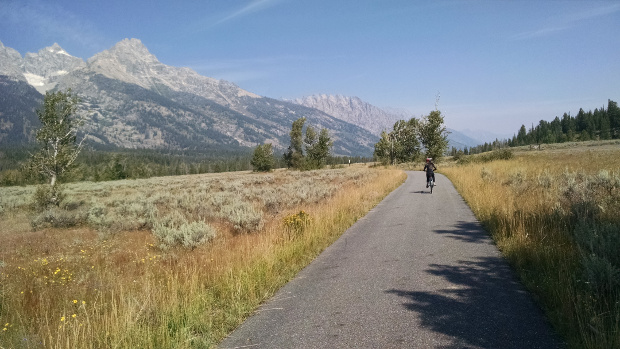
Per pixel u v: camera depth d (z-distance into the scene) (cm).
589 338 312
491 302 427
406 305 435
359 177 3425
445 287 490
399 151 8412
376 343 343
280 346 355
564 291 399
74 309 491
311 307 456
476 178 2105
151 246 963
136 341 371
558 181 1276
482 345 325
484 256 639
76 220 1608
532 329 352
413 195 1816
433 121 6944
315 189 2009
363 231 965
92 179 7181
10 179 5906
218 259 696
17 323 425
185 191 2812
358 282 541
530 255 574
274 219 1200
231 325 418
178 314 434
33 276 672
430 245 747
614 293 377
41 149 2297
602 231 481
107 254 895
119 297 511
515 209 892
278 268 640
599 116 14075
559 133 14512
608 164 2173
